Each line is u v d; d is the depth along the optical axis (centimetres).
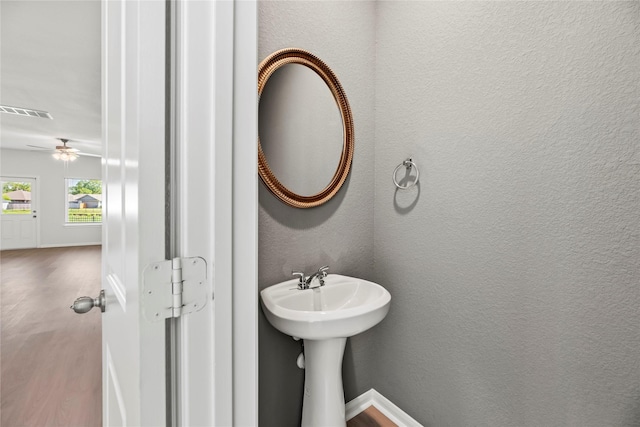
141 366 42
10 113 428
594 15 86
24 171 745
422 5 132
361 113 151
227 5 49
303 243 134
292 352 133
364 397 156
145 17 41
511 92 104
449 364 125
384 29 150
